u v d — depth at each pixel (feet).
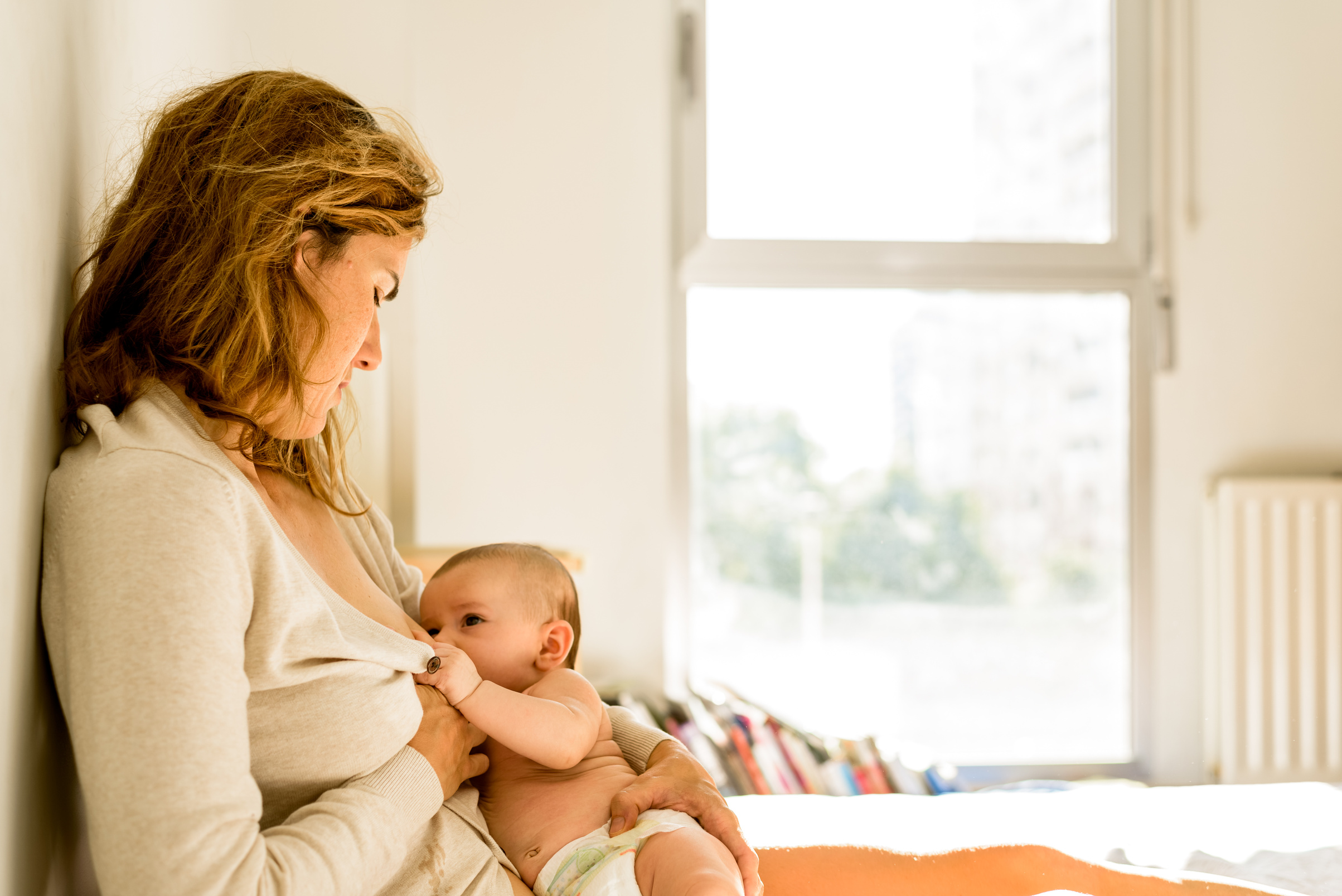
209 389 2.64
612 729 3.66
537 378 8.16
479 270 8.11
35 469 2.41
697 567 8.64
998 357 8.77
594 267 8.23
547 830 3.04
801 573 8.70
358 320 2.73
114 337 2.64
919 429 8.72
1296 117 8.66
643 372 8.27
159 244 2.68
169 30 4.19
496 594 3.54
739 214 8.66
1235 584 8.24
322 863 2.28
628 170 8.27
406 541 7.88
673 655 8.50
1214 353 8.66
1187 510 8.63
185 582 2.22
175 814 2.08
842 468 8.70
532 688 3.42
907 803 4.20
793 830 3.67
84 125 2.90
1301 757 8.20
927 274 8.66
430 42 8.05
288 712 2.48
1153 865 3.59
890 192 8.73
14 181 2.25
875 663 8.73
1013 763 8.64
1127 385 8.79
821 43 8.70
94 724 2.14
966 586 8.77
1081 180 8.75
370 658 2.61
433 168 2.97
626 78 8.27
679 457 8.50
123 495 2.28
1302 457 8.67
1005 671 8.75
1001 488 8.77
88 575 2.24
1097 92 8.77
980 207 8.75
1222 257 8.65
